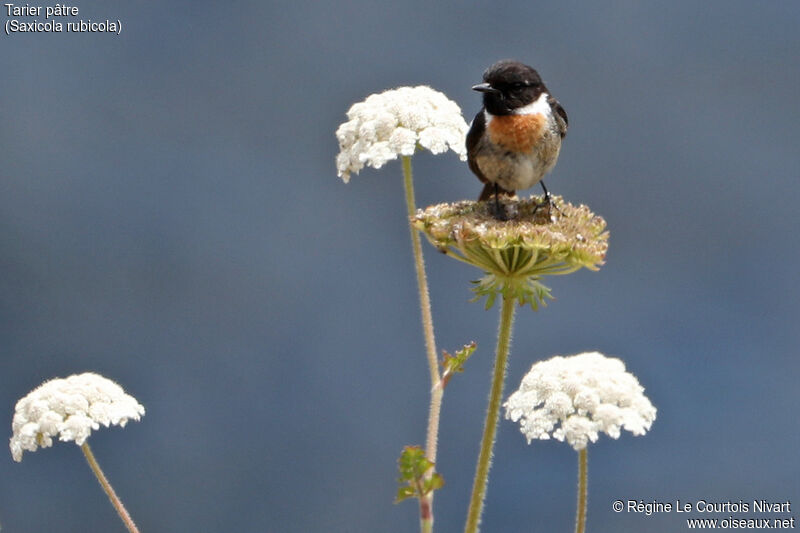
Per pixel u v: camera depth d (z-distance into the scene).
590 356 6.22
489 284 6.57
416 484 5.52
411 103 7.06
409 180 6.93
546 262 6.52
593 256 6.36
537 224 6.96
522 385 6.17
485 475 6.26
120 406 6.38
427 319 6.49
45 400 6.31
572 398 5.99
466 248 6.49
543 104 7.79
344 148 7.20
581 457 5.93
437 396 6.32
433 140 6.89
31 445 6.21
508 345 6.47
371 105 7.11
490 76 7.73
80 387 6.36
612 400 5.97
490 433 6.31
